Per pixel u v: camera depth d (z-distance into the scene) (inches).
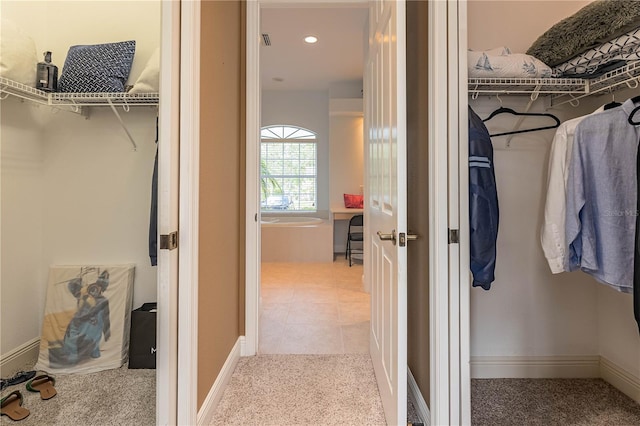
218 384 63.4
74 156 80.2
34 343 76.2
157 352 46.9
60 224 79.8
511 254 68.9
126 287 78.2
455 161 49.5
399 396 48.1
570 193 47.5
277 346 87.0
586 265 45.9
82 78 74.1
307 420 58.4
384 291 60.6
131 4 79.6
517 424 55.9
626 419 57.0
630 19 47.4
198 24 50.0
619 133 42.7
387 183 57.4
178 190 48.0
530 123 67.5
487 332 70.0
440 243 50.3
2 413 59.1
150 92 72.7
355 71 184.7
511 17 69.1
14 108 73.0
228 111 71.4
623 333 64.2
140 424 57.2
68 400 63.3
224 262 68.6
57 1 80.4
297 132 228.5
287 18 129.7
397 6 48.3
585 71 56.9
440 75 50.2
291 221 219.1
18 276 73.6
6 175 71.8
